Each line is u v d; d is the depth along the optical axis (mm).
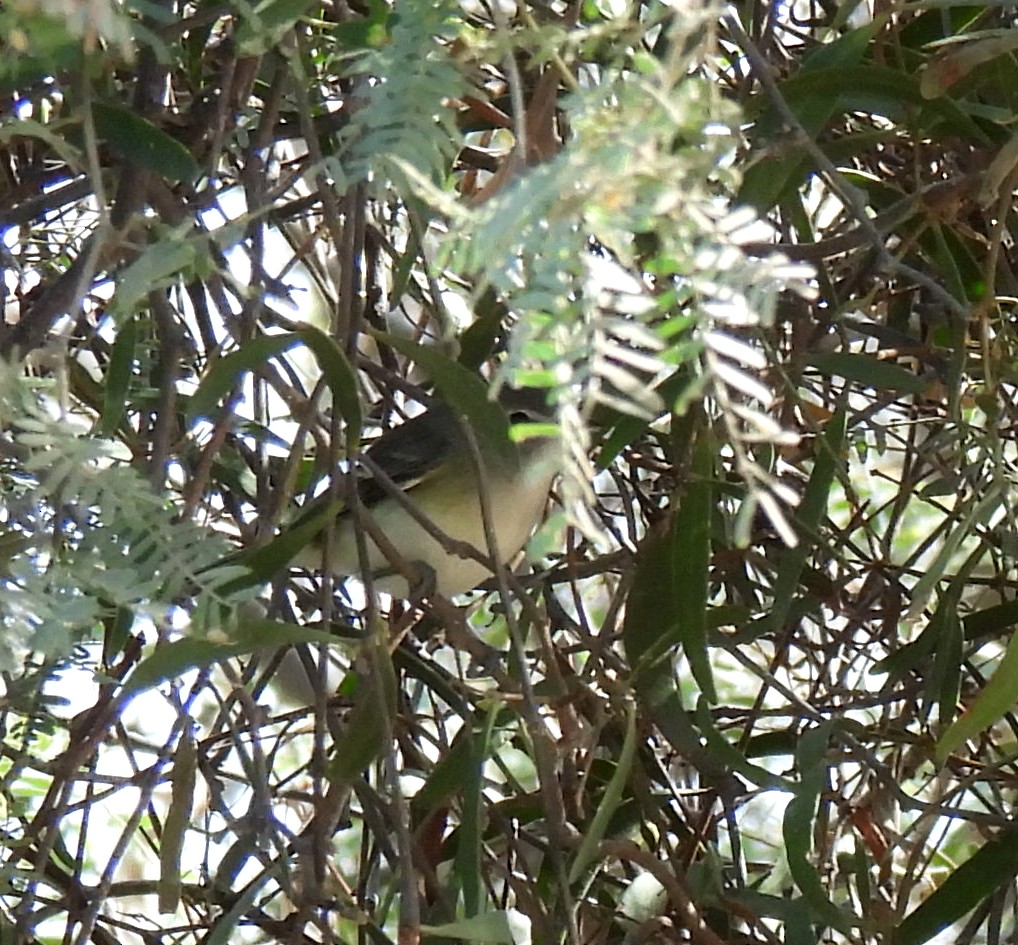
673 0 1761
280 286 4363
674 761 5148
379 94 2051
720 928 4383
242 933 5453
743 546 1536
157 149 3205
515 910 4582
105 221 2297
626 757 3426
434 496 4762
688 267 1599
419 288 4738
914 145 4090
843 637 4766
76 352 4008
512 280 1660
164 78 3498
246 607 3545
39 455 2271
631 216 1592
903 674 4570
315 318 5684
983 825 4254
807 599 4613
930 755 4348
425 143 2047
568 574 4711
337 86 4453
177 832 3512
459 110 3922
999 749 4906
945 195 3986
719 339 1586
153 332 4215
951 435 4574
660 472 4875
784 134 3615
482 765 3617
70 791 3521
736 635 4363
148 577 2436
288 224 5141
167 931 4277
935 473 5422
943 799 4324
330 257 5410
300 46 3393
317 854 3529
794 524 4523
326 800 3551
